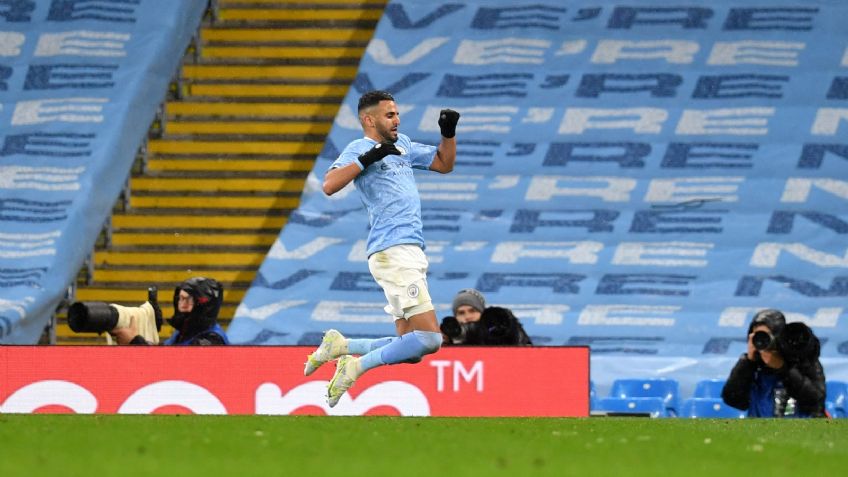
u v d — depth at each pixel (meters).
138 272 45.31
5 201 43.62
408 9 49.59
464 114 46.50
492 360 25.25
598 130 45.94
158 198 47.00
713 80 46.88
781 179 44.59
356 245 43.69
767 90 46.53
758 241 43.38
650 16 48.69
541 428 20.84
